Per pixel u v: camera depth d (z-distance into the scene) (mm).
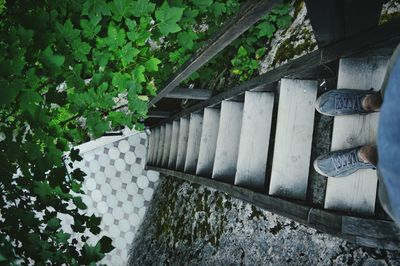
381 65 2326
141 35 2709
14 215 2455
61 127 2779
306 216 2326
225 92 3963
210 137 4395
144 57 3146
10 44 2150
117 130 7727
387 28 1953
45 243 2514
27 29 2340
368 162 2072
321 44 2455
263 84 3205
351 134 2352
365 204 2174
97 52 2773
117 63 3066
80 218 2619
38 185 2479
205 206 4707
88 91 2742
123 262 7473
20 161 2404
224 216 4152
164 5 2555
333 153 2279
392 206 1178
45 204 2564
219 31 2049
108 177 7887
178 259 4707
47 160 2436
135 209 7746
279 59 3793
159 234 5898
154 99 4211
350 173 2199
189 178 4664
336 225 2018
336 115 2375
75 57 2557
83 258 2531
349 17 2012
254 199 2973
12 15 2521
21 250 2451
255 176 3262
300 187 2727
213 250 4051
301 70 2709
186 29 3250
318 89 2959
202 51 2314
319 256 2650
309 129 2814
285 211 2562
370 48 2152
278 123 2869
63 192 2572
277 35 4102
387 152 1133
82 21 2529
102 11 2484
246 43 4254
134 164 7949
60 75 2633
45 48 2316
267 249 3217
